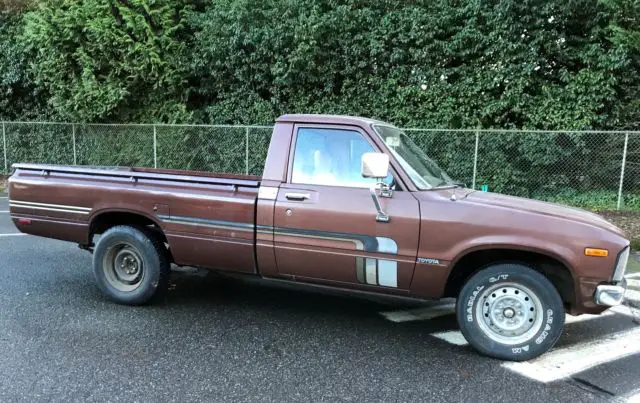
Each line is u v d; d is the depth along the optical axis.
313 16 13.17
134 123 15.21
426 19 12.78
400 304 5.49
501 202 4.26
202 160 14.29
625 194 11.55
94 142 15.49
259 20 13.98
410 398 3.40
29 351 4.04
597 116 11.87
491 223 3.96
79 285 5.82
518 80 12.04
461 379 3.69
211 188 4.78
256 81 14.41
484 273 4.04
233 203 4.63
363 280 4.33
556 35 12.04
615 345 4.40
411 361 4.00
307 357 4.04
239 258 4.71
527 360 4.02
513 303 4.02
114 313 4.95
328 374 3.74
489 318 4.08
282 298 5.60
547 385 3.62
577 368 3.92
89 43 14.68
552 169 11.90
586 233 3.84
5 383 3.50
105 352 4.05
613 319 5.09
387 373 3.78
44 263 6.77
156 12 14.47
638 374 3.82
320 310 5.23
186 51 15.08
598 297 3.80
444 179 4.87
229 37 14.20
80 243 5.34
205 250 4.81
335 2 13.63
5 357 3.92
